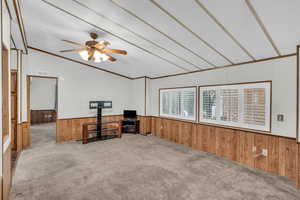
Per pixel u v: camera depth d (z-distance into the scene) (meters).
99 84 5.65
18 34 3.06
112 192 2.28
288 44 2.54
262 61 3.14
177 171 2.95
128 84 6.41
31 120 7.99
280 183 2.57
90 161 3.37
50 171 2.89
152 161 3.41
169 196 2.20
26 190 2.29
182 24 2.47
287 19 2.02
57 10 2.56
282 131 2.85
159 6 2.15
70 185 2.44
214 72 3.97
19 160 3.39
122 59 4.56
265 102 3.07
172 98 5.11
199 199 2.15
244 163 3.33
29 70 4.34
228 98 3.64
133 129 6.10
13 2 1.98
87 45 2.92
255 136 3.19
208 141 4.03
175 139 4.95
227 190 2.36
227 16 2.14
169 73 5.07
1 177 1.75
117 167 3.09
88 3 2.30
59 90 4.82
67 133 4.96
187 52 3.42
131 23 2.67
